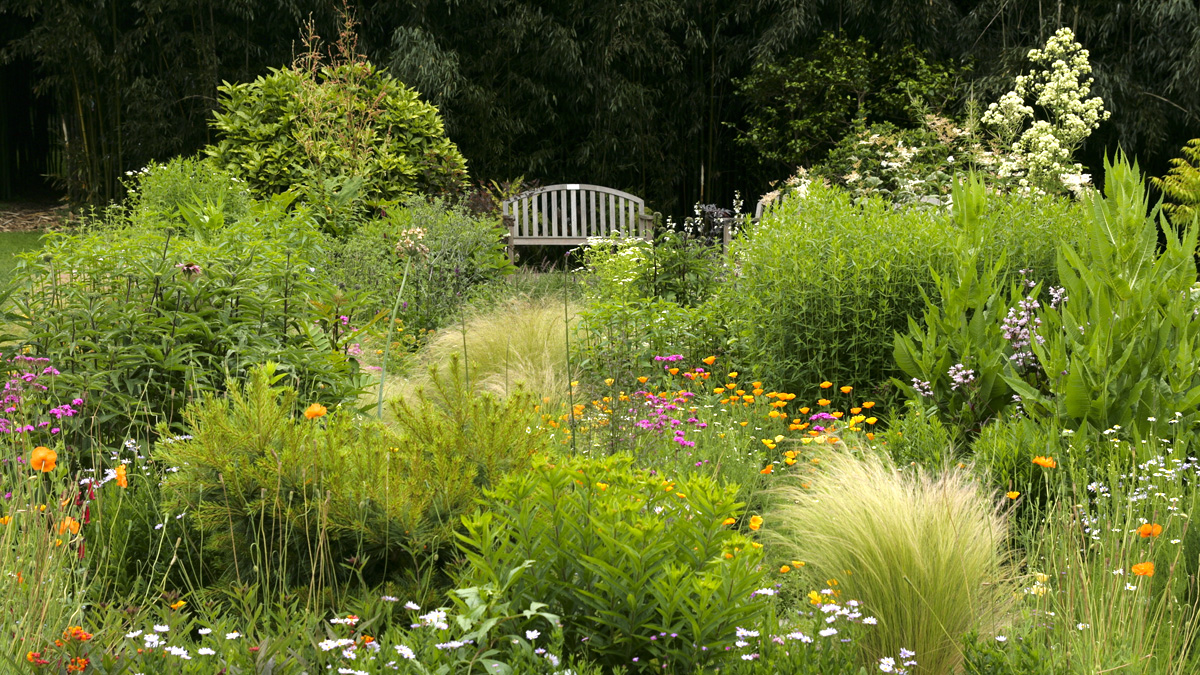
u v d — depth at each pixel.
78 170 15.27
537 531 2.38
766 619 2.42
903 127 15.75
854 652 2.47
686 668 2.29
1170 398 3.87
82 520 2.83
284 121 11.07
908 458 4.02
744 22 16.27
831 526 3.11
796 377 5.11
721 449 4.26
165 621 2.37
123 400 3.83
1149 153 14.66
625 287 6.94
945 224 5.41
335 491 2.71
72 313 4.08
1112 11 13.92
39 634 2.09
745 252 5.88
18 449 3.33
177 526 2.99
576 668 2.20
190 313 4.25
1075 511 3.07
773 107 16.25
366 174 10.55
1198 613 2.66
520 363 6.01
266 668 2.12
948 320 4.54
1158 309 4.04
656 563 2.35
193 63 14.81
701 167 17.20
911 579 2.77
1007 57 14.41
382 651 2.24
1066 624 2.53
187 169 9.37
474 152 15.76
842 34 15.44
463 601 2.32
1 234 14.80
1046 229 5.50
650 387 5.39
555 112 16.30
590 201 12.84
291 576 2.80
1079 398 3.88
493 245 9.39
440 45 14.99
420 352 6.92
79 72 14.89
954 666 2.71
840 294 5.15
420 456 2.85
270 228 5.80
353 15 14.78
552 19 15.15
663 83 16.52
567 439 4.23
